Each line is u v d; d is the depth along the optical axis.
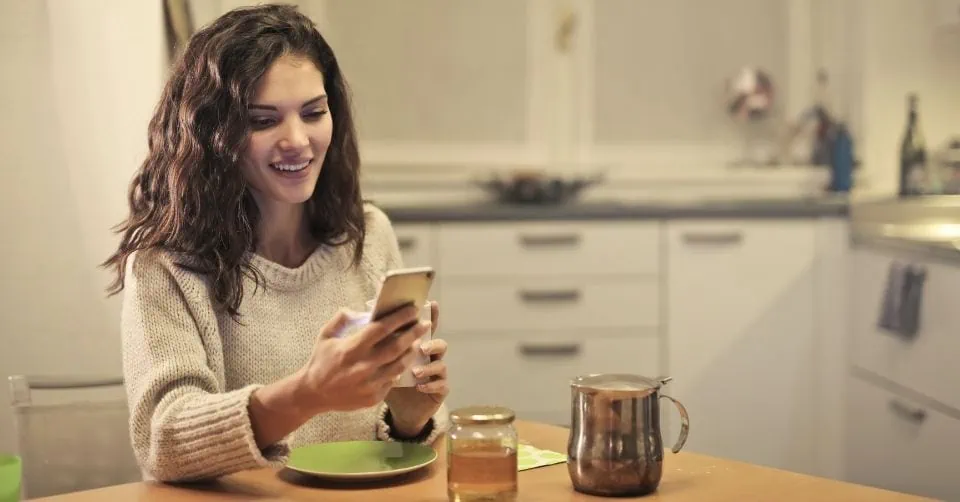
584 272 3.35
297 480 1.24
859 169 3.77
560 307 3.35
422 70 3.79
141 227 1.47
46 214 2.21
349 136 1.58
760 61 3.90
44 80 2.20
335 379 1.12
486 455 1.09
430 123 3.81
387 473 1.21
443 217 3.28
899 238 2.95
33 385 1.77
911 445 2.88
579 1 3.85
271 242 1.53
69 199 2.22
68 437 1.75
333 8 3.70
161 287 1.39
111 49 2.22
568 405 3.36
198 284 1.41
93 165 2.23
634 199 3.87
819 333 3.38
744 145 3.91
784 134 3.91
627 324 3.36
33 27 2.19
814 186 3.87
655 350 3.37
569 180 3.59
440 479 1.24
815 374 3.39
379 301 1.06
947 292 2.68
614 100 3.89
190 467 1.22
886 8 3.69
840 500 1.11
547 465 1.29
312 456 1.30
